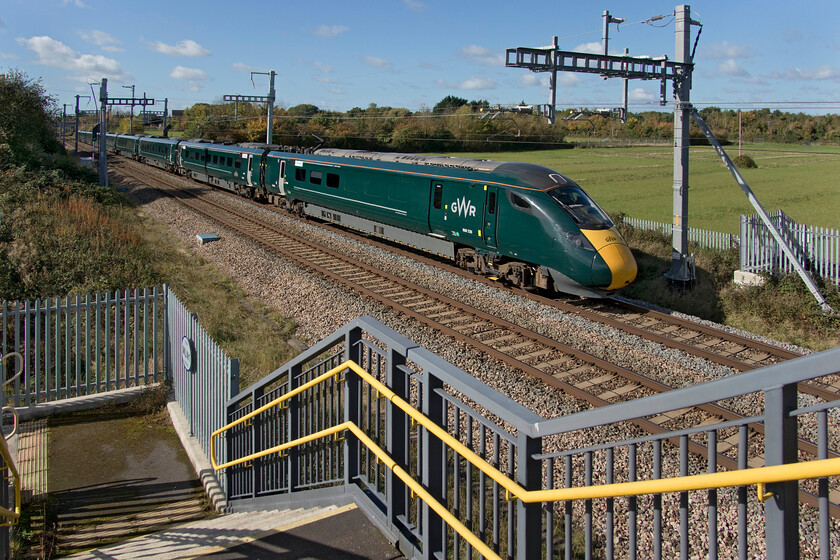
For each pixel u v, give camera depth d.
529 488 3.03
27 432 8.87
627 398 9.80
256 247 20.91
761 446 7.97
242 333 13.45
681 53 16.36
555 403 9.59
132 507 7.10
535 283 15.82
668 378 10.71
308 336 13.27
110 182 39.81
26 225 20.20
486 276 17.55
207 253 20.98
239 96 42.53
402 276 17.55
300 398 5.71
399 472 3.94
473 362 11.17
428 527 3.84
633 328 13.13
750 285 16.38
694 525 6.29
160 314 11.59
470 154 76.88
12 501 7.06
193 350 8.56
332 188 23.19
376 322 4.35
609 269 14.25
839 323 14.16
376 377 4.58
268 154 28.89
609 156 78.19
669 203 38.69
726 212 34.88
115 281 15.78
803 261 17.03
